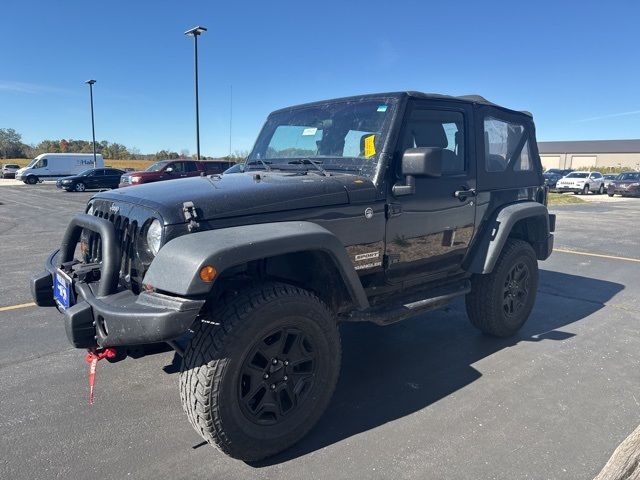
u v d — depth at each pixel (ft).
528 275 14.84
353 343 14.42
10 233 36.68
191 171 71.00
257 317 8.15
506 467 8.53
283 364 8.79
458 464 8.62
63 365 12.69
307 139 12.35
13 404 10.69
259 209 8.94
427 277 12.32
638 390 11.37
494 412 10.39
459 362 13.00
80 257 11.53
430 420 10.09
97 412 10.37
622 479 6.84
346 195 10.02
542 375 12.17
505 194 14.15
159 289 7.71
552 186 113.09
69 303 9.36
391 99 11.10
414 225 11.32
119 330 7.73
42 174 120.26
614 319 16.57
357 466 8.59
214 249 7.58
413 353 13.65
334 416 10.29
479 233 13.41
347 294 10.25
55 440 9.33
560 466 8.55
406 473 8.39
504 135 14.26
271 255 8.14
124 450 9.02
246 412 8.34
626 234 37.83
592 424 9.89
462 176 12.52
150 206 8.59
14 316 16.42
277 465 8.64
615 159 274.57
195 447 9.14
